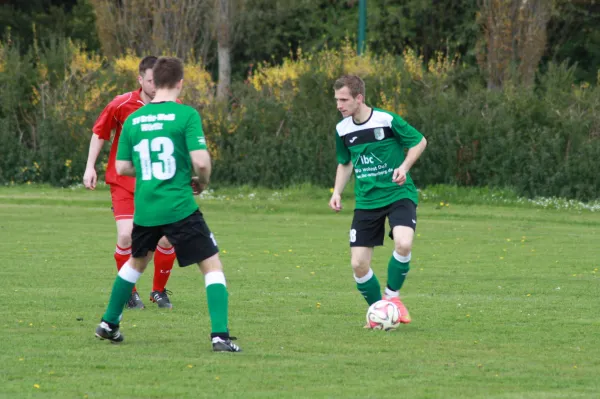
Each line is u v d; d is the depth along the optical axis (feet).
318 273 102.89
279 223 166.81
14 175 234.99
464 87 263.49
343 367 54.75
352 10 360.07
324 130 228.63
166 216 58.85
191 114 59.41
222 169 231.50
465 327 69.56
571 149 217.36
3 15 354.95
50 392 47.93
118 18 287.28
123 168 60.95
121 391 48.24
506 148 217.97
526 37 260.21
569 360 57.41
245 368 54.08
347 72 237.04
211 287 59.41
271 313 75.61
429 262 114.62
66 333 64.95
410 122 226.99
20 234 140.15
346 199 211.61
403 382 51.03
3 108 239.09
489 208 199.72
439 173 222.28
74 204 194.59
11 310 74.90
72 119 235.40
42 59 243.81
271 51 364.79
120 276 60.64
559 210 199.11
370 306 70.64
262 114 234.17
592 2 332.19
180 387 49.21
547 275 102.58
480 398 47.52
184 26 286.66
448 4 336.90
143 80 79.56
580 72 340.80
